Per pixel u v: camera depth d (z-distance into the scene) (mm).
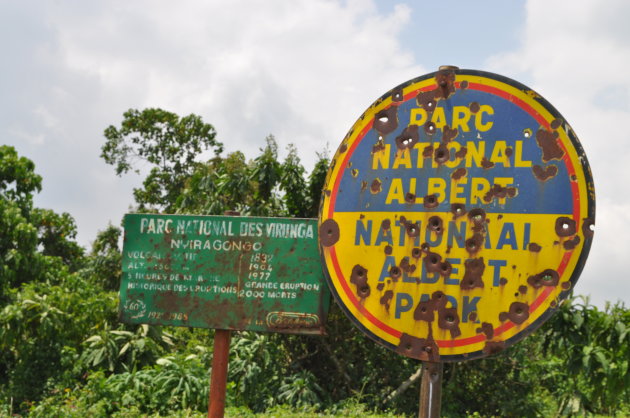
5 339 13711
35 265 18078
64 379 13023
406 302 5645
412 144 5812
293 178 14609
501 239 5488
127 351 13312
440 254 5613
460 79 5781
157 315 6906
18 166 20828
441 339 5523
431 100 5824
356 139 5969
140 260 7008
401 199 5773
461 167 5668
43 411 10930
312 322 6633
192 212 15617
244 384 12570
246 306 6766
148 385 11930
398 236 5738
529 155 5527
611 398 11562
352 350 13688
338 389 13789
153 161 29922
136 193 29062
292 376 13117
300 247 6738
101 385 11555
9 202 18781
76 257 24953
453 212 5633
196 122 30000
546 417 12898
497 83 5695
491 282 5469
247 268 6812
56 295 14562
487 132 5648
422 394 5547
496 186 5562
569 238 5340
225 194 15109
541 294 5348
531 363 13602
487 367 13352
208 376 12273
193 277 6906
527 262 5410
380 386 13570
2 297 16859
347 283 5824
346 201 5918
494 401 13297
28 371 14016
